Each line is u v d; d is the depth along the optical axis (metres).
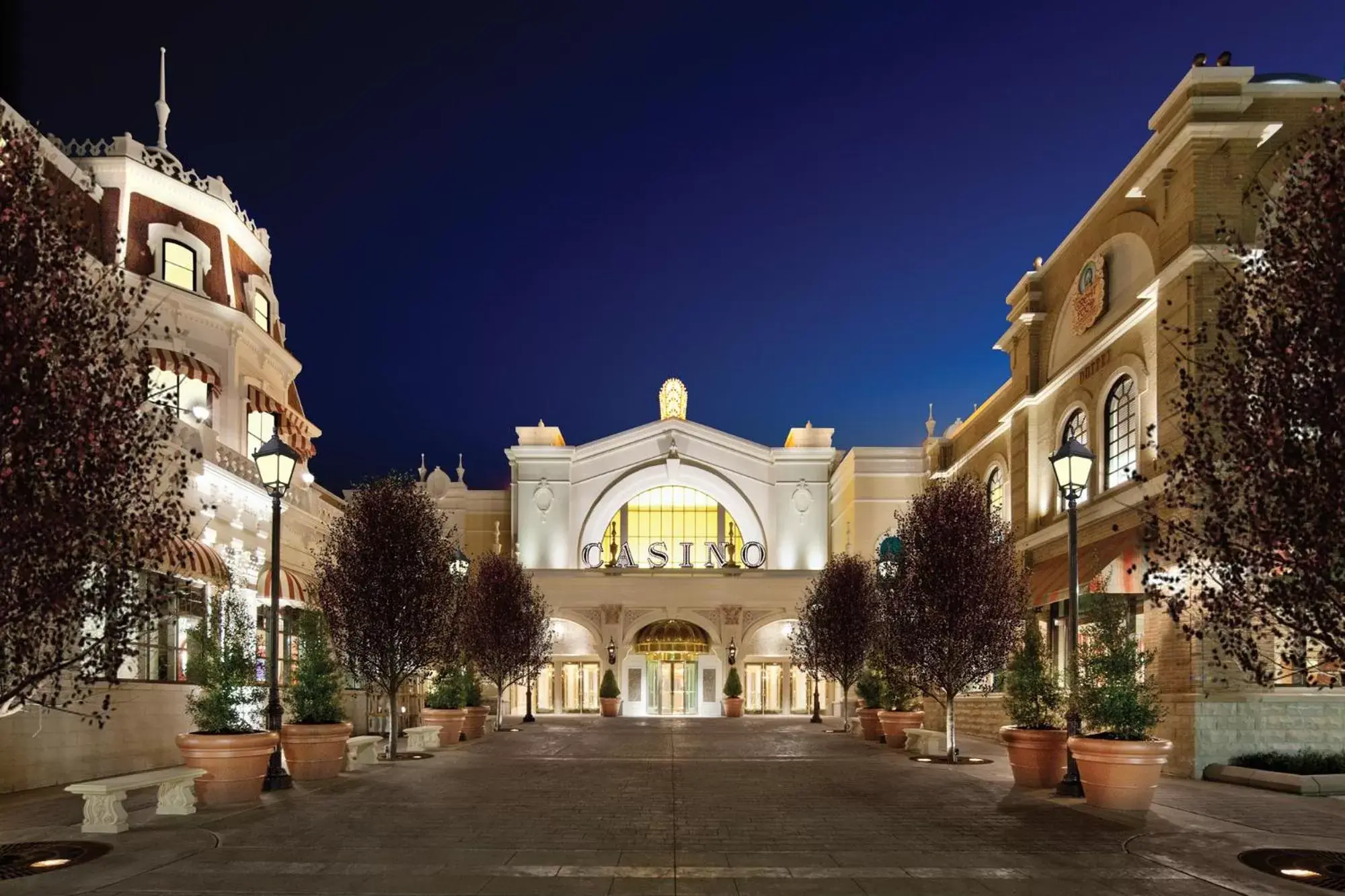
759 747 27.48
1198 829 13.11
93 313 11.33
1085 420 26.36
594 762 22.64
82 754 19.25
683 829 13.19
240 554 27.08
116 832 12.71
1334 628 9.84
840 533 53.41
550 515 54.22
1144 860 11.12
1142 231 22.95
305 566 33.09
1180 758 19.53
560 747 27.33
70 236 11.09
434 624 23.84
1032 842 12.21
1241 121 20.27
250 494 27.83
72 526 10.39
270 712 17.19
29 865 10.75
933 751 24.22
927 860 11.16
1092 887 9.83
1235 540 10.77
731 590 51.56
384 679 23.30
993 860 11.12
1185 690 19.67
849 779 19.05
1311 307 9.98
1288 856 11.26
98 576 11.10
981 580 22.81
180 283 27.28
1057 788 16.62
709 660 51.38
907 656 23.20
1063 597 24.33
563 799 16.02
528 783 18.22
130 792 16.88
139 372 12.34
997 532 23.67
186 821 13.68
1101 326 24.95
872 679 31.11
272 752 17.06
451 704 29.83
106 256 25.09
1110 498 23.73
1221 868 10.72
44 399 10.29
